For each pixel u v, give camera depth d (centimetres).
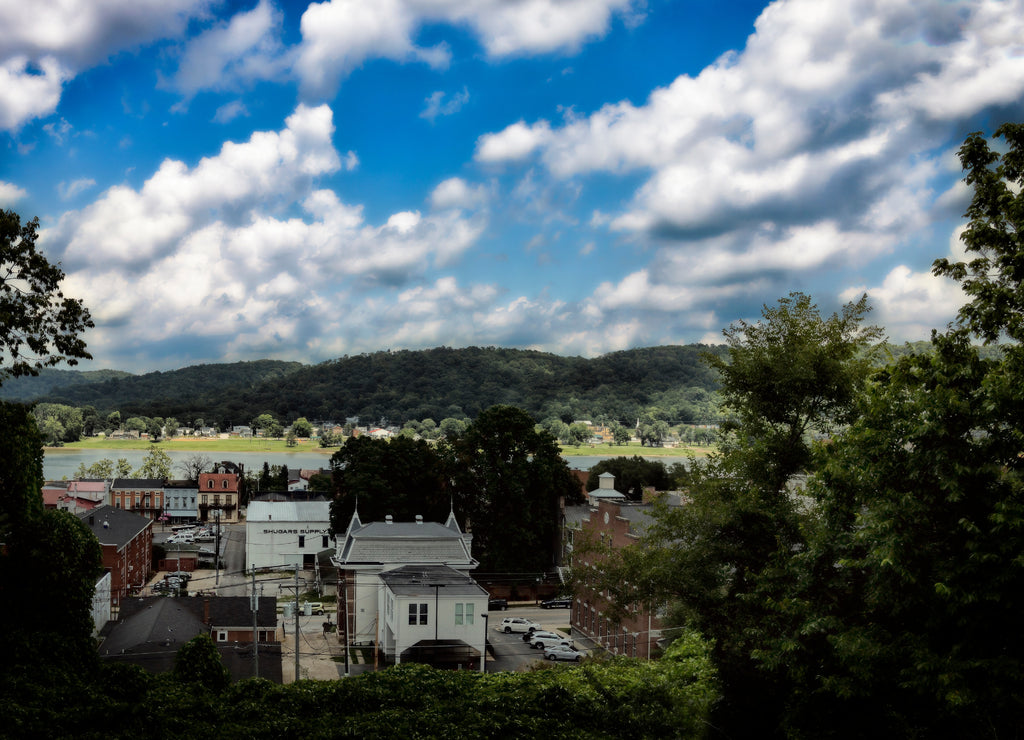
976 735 1762
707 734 2853
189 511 18100
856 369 3100
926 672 1777
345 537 7581
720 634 3006
